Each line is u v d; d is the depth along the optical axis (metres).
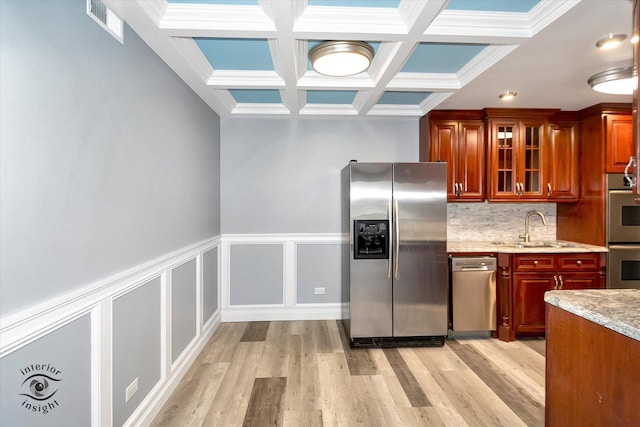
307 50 2.27
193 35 1.84
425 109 3.40
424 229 2.96
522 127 3.33
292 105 3.21
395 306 2.96
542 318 3.07
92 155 1.42
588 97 2.96
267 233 3.67
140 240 1.84
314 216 3.70
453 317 3.10
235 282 3.66
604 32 1.85
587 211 3.29
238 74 2.58
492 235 3.69
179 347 2.42
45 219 1.16
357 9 1.79
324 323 3.58
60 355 1.24
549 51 2.08
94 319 1.43
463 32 1.87
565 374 1.35
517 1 1.73
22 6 1.06
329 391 2.27
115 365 1.59
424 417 1.99
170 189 2.24
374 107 3.46
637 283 3.07
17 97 1.04
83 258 1.36
